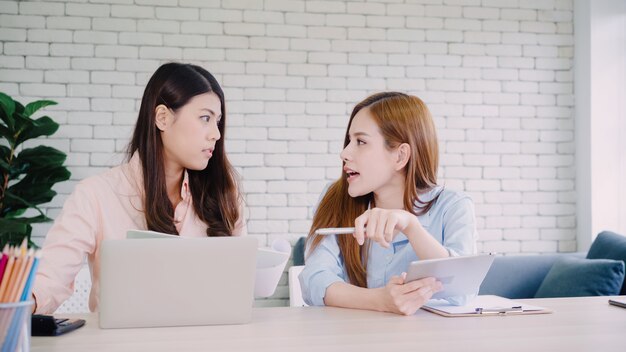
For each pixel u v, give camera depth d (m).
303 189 4.14
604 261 3.11
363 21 4.21
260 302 4.02
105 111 3.95
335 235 1.83
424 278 1.45
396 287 1.46
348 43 4.19
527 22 4.37
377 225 1.49
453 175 4.29
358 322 1.37
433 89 4.27
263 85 4.11
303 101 4.14
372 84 4.21
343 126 4.18
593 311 1.52
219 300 1.33
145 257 1.30
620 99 4.29
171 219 1.92
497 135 4.34
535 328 1.31
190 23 4.03
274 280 1.59
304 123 4.14
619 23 4.29
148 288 1.31
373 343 1.16
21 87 3.88
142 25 3.98
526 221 4.35
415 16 4.26
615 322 1.38
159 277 1.31
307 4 4.15
